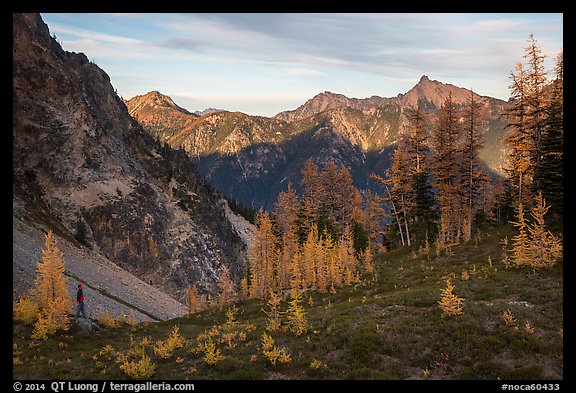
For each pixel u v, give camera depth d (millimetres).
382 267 43188
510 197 46156
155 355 20328
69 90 99438
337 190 62812
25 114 86812
